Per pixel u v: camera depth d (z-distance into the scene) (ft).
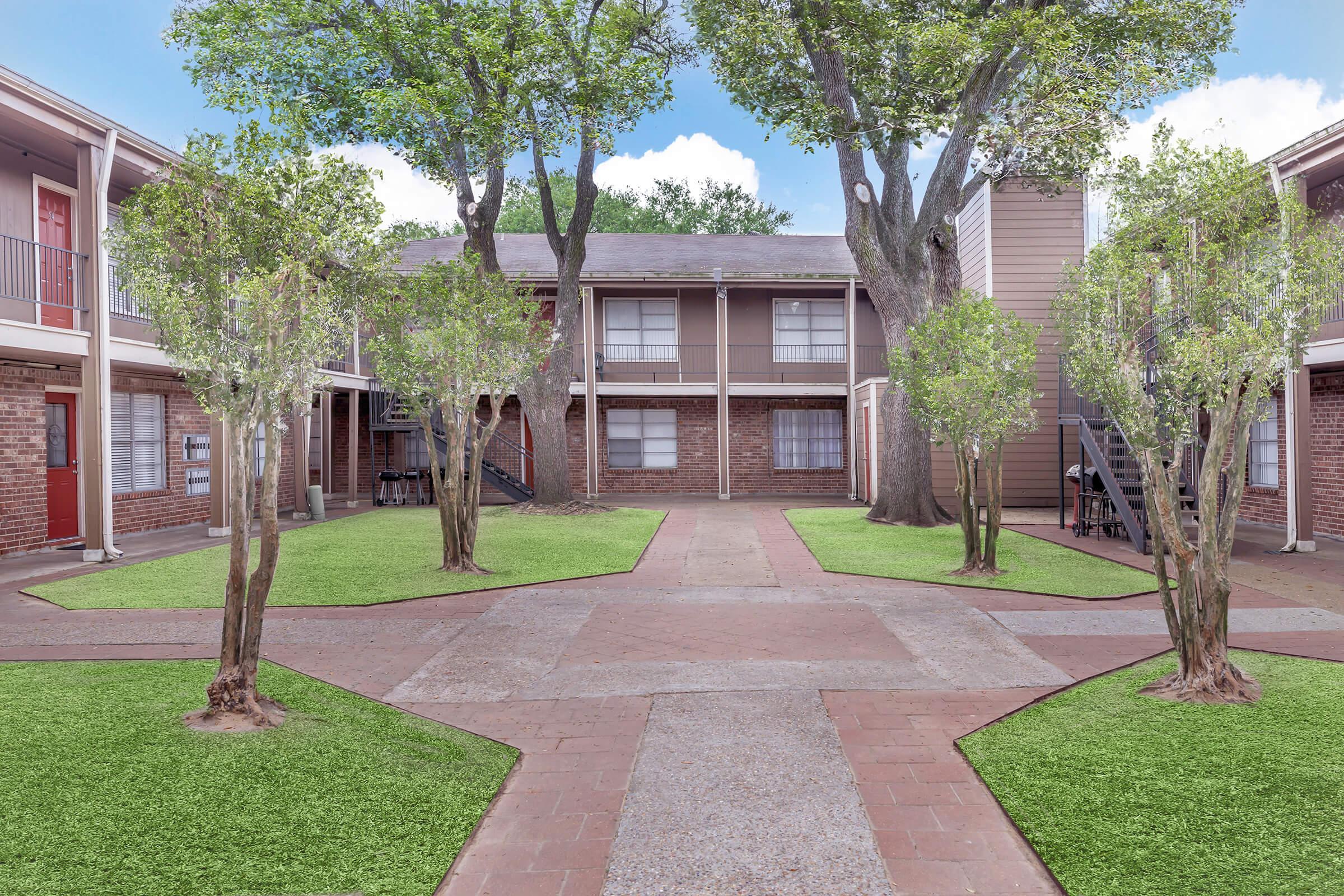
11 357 32.42
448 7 44.01
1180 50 39.70
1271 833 9.48
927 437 43.52
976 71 38.93
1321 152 30.30
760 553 34.14
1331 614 21.34
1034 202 50.83
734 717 14.39
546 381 51.24
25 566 30.96
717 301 62.39
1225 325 14.99
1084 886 8.54
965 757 12.35
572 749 13.02
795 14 40.83
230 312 14.26
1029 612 22.44
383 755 12.30
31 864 8.86
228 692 13.47
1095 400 15.88
